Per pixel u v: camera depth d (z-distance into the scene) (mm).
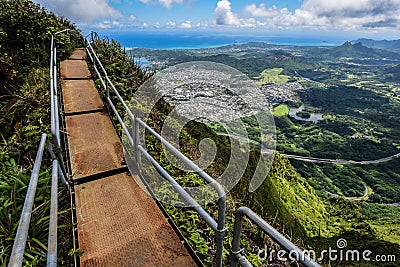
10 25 7336
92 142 3801
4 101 5094
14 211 2336
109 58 7980
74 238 2172
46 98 4992
